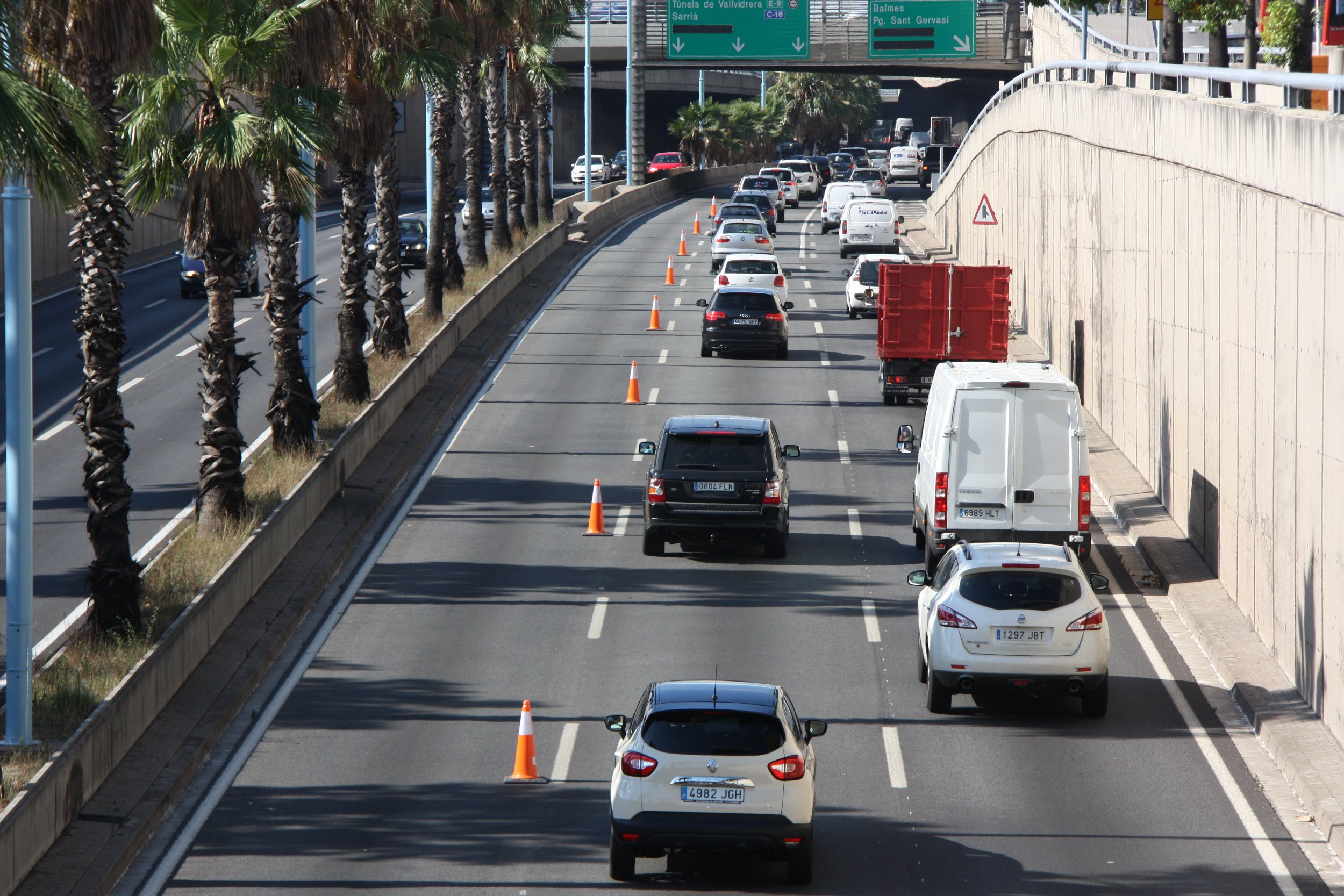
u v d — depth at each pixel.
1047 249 158.50
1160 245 107.00
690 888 52.00
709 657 78.88
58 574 92.69
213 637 79.44
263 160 93.31
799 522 107.50
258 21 93.44
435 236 172.75
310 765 64.88
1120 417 122.25
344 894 51.72
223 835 57.47
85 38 68.94
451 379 154.25
